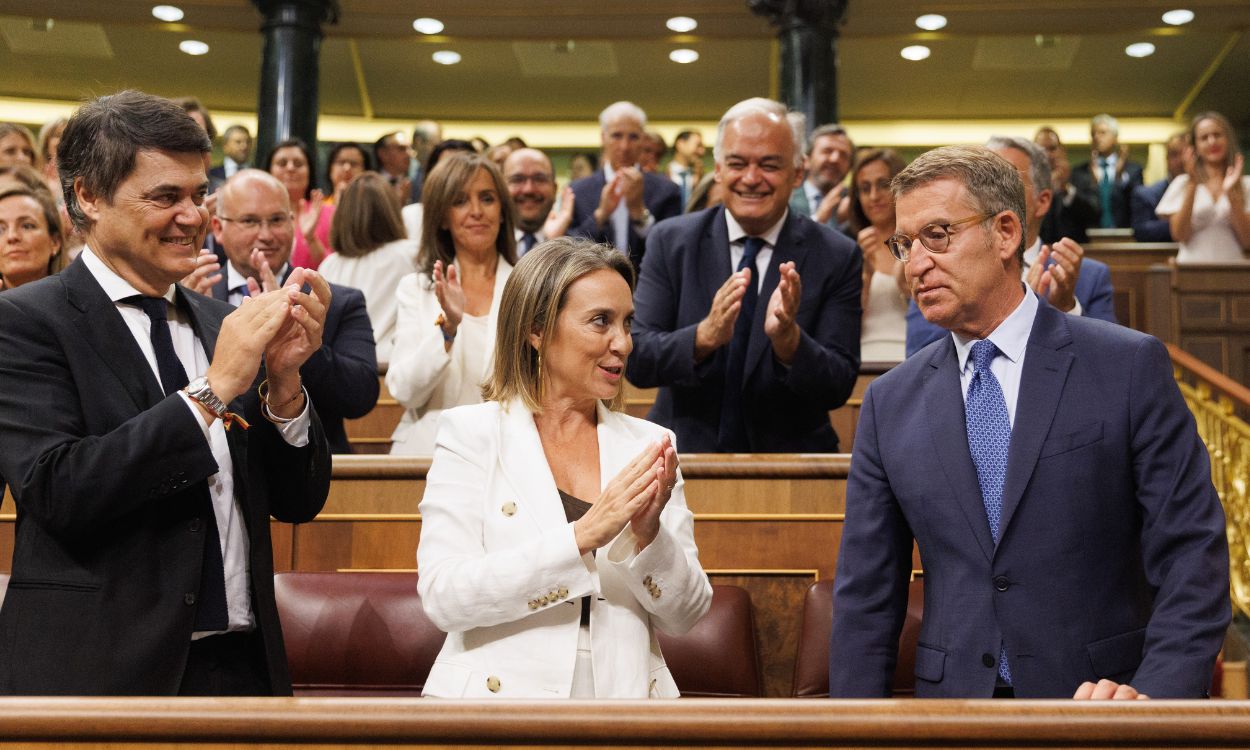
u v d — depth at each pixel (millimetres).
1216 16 10852
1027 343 2295
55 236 3967
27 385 2021
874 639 2283
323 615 2881
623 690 2105
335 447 3617
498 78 12570
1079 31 11008
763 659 3215
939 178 2299
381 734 1679
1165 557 2129
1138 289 7578
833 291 3666
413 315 3867
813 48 9734
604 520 2062
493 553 2135
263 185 4105
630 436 2328
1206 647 2002
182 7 10625
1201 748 1643
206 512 2078
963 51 11992
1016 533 2180
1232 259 7566
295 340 2137
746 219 3658
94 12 10695
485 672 2104
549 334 2289
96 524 1962
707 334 3404
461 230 3895
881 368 4832
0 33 11562
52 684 1942
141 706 1682
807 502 3287
